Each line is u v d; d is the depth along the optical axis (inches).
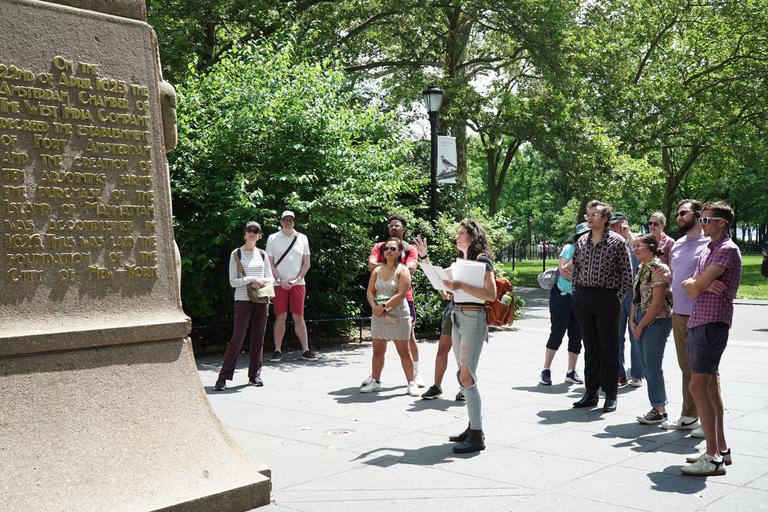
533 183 2447.1
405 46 737.6
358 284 498.3
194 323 411.2
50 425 144.9
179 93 417.7
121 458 149.9
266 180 411.5
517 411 252.2
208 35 667.4
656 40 1019.9
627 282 250.8
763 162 1038.4
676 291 221.6
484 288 202.2
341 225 440.1
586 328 258.2
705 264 183.2
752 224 2316.7
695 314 183.0
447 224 505.4
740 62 1041.5
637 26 1004.6
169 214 176.1
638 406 261.4
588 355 259.6
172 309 173.3
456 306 207.2
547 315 639.8
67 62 158.4
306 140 419.5
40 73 154.2
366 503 157.2
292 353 404.5
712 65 1063.6
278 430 225.0
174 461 155.9
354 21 772.6
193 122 418.3
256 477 159.2
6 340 142.1
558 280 298.7
